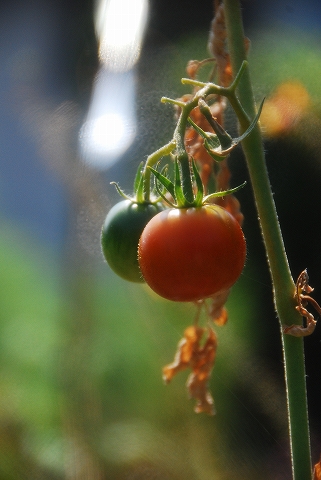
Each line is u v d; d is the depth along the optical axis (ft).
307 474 1.71
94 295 3.26
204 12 3.12
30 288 3.97
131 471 3.02
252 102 1.72
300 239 3.02
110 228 1.90
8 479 2.96
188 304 3.36
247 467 3.07
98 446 3.01
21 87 3.74
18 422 3.14
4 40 4.00
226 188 1.95
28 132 3.67
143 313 3.45
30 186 4.29
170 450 3.11
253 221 3.12
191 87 2.86
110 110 2.92
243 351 3.25
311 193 2.95
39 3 3.87
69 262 3.19
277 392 3.21
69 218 3.09
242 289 3.27
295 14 3.18
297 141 2.89
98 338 3.32
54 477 2.97
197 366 2.05
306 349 3.17
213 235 1.66
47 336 3.42
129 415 3.26
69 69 3.43
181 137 1.68
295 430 1.71
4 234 4.44
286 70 2.94
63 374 3.14
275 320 3.22
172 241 1.66
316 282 3.02
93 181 2.96
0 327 3.61
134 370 3.35
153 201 1.91
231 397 3.27
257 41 3.11
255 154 1.70
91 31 3.11
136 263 1.90
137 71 2.89
